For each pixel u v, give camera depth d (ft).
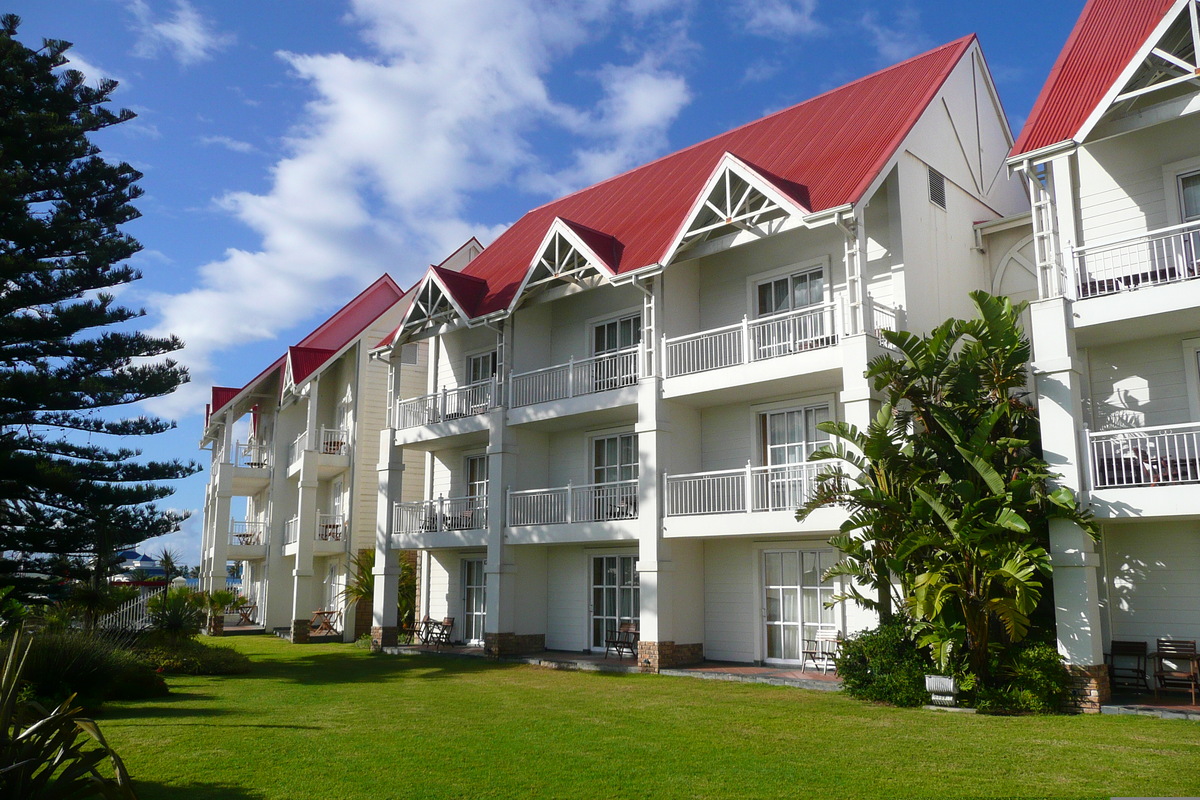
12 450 71.67
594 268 65.36
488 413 72.28
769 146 67.41
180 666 59.21
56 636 45.11
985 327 42.60
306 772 29.07
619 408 63.05
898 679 42.24
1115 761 29.50
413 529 81.05
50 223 71.77
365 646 82.58
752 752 31.83
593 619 68.95
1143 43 42.32
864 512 43.55
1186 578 44.29
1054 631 43.09
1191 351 45.16
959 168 61.57
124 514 73.51
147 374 73.41
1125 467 45.37
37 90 74.59
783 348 59.21
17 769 19.15
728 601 60.34
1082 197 49.42
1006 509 39.06
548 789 26.86
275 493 111.14
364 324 114.83
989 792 26.03
